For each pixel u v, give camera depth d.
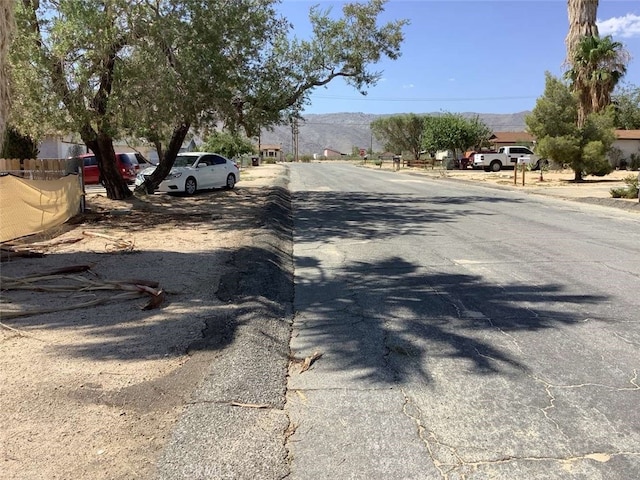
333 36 19.12
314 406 3.70
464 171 44.06
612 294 6.30
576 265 7.90
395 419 3.51
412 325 5.31
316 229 11.98
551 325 5.25
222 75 13.52
